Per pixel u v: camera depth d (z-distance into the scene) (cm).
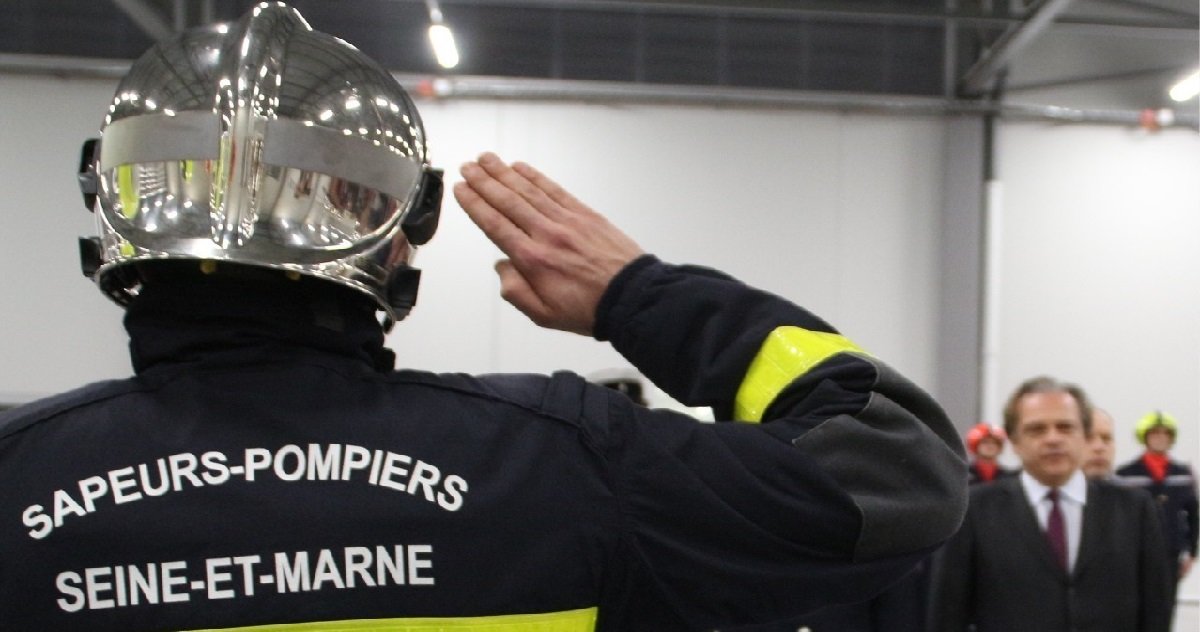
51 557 73
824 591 86
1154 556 310
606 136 866
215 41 91
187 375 81
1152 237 881
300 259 83
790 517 83
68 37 844
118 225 86
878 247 873
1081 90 880
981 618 310
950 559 312
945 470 90
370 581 76
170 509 75
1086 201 881
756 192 873
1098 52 880
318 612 75
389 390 85
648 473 83
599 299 95
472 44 862
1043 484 317
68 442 78
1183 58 874
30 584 73
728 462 83
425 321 853
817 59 875
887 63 878
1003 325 876
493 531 80
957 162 870
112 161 89
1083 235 880
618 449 84
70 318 842
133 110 89
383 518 78
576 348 855
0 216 839
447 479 80
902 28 875
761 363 92
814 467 83
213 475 77
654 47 869
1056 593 304
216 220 83
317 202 85
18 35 840
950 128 874
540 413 86
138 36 848
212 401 80
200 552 75
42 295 840
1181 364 877
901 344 870
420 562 78
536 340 855
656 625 85
